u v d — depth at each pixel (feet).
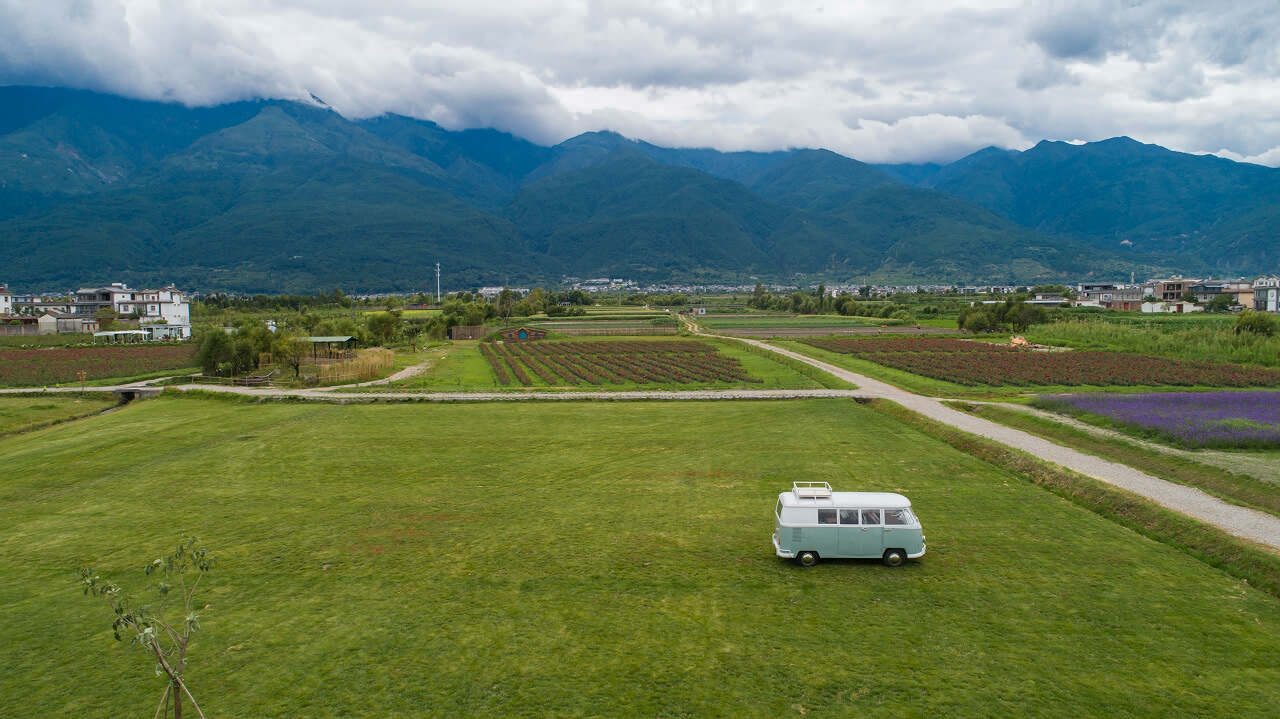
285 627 75.15
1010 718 58.49
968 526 103.81
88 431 180.34
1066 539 98.53
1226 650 68.74
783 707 60.49
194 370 299.17
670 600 80.43
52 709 61.72
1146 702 60.59
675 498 119.65
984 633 72.49
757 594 81.82
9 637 74.23
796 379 271.90
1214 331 343.05
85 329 484.33
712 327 574.56
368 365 288.30
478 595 82.23
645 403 221.25
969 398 217.36
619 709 60.39
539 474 136.56
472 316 562.25
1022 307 467.11
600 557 93.25
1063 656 67.97
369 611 78.54
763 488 125.08
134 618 50.14
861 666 66.59
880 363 307.78
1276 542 91.56
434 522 108.27
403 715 60.13
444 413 204.54
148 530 106.32
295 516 111.96
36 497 124.47
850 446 156.66
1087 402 189.26
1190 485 121.39
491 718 59.47
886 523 89.97
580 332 523.70
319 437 171.22
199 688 64.28
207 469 142.00
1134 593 81.20
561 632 73.41
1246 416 167.43
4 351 364.99
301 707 61.36
